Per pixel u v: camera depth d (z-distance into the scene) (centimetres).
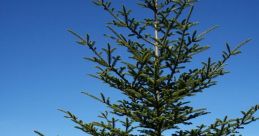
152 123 984
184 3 909
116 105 983
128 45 980
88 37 908
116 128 958
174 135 966
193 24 910
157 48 1065
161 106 988
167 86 984
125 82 988
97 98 980
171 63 939
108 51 887
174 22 903
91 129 973
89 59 942
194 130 931
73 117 962
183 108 961
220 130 926
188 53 937
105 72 966
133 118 969
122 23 975
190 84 945
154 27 996
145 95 973
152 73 962
